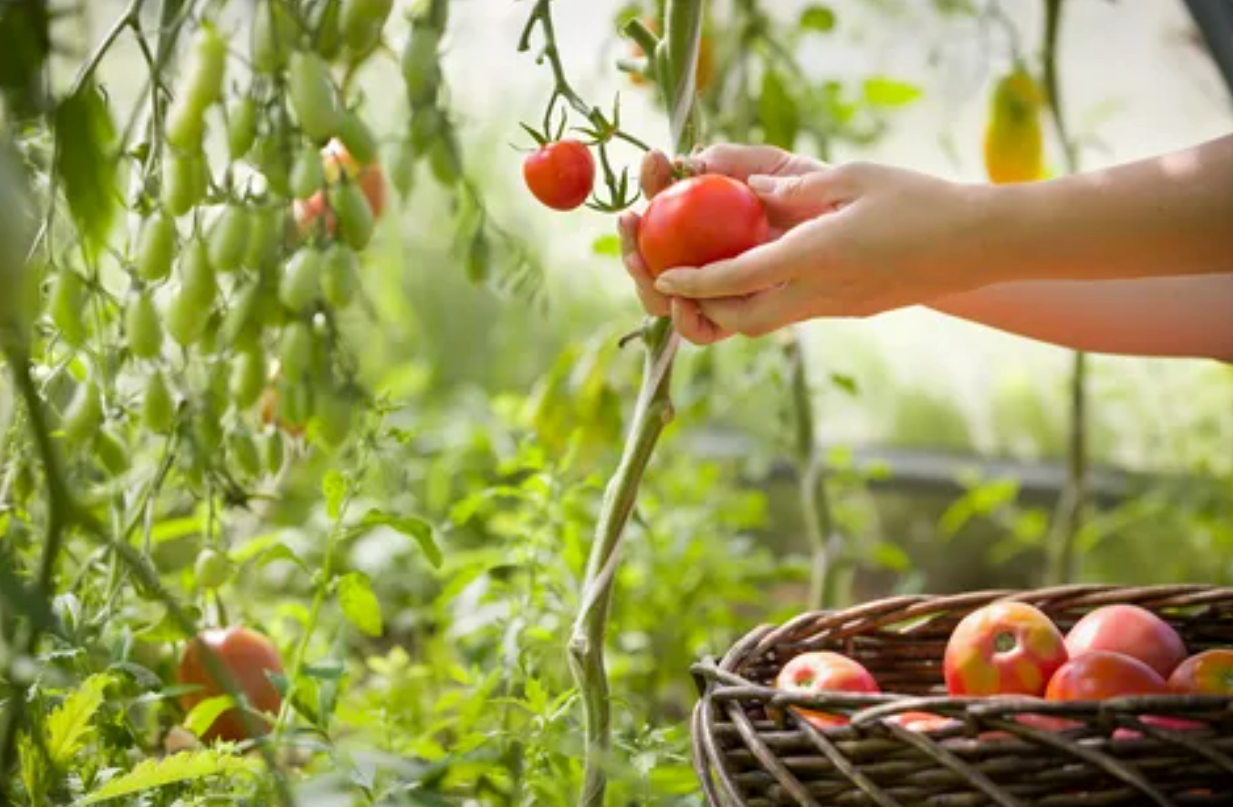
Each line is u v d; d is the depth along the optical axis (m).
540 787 2.13
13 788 2.02
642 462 2.00
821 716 1.91
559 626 2.37
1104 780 1.74
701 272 1.88
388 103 3.33
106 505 2.27
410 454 3.44
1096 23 3.56
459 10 2.58
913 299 1.89
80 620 2.12
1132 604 2.03
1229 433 3.52
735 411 3.89
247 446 2.20
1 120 1.86
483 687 2.27
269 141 2.10
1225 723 1.72
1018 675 1.91
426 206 3.90
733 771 1.83
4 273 1.65
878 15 3.10
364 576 2.18
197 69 2.04
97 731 2.11
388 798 2.07
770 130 2.67
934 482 3.64
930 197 1.85
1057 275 1.87
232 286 2.17
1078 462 2.88
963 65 2.74
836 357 3.99
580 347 2.69
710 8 2.49
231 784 2.11
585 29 3.60
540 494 2.39
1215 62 2.01
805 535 3.70
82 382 2.12
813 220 1.87
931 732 1.75
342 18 2.10
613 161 3.56
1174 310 2.16
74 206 1.77
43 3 1.80
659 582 2.75
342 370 2.18
